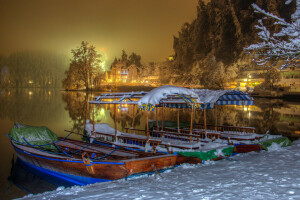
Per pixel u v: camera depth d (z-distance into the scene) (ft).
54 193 23.47
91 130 54.24
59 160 31.48
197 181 22.50
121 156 33.45
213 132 50.49
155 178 25.03
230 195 17.47
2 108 133.39
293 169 25.03
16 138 42.37
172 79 317.22
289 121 86.53
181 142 41.24
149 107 35.14
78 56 350.23
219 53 245.24
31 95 257.14
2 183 32.17
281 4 191.83
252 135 46.62
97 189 23.35
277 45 24.76
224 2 254.06
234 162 30.53
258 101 163.84
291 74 179.63
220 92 43.70
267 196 16.80
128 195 19.70
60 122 88.63
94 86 354.54
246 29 222.48
